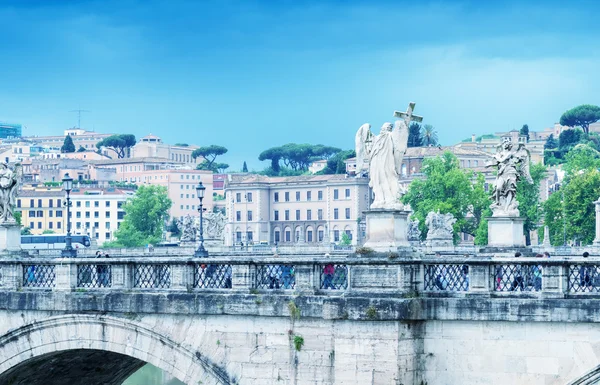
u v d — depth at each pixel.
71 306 48.41
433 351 42.56
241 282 45.38
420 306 42.38
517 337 41.50
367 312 42.44
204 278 46.47
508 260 41.81
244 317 45.16
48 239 131.12
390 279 42.75
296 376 44.09
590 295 41.03
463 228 170.62
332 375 43.44
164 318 46.81
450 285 43.00
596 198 152.00
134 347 47.44
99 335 48.12
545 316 40.97
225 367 45.50
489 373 41.84
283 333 44.41
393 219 43.78
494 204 56.16
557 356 41.00
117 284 48.00
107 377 57.75
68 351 49.91
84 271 48.88
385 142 44.38
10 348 49.91
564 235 152.00
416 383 42.59
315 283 44.22
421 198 174.62
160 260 47.06
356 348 42.94
